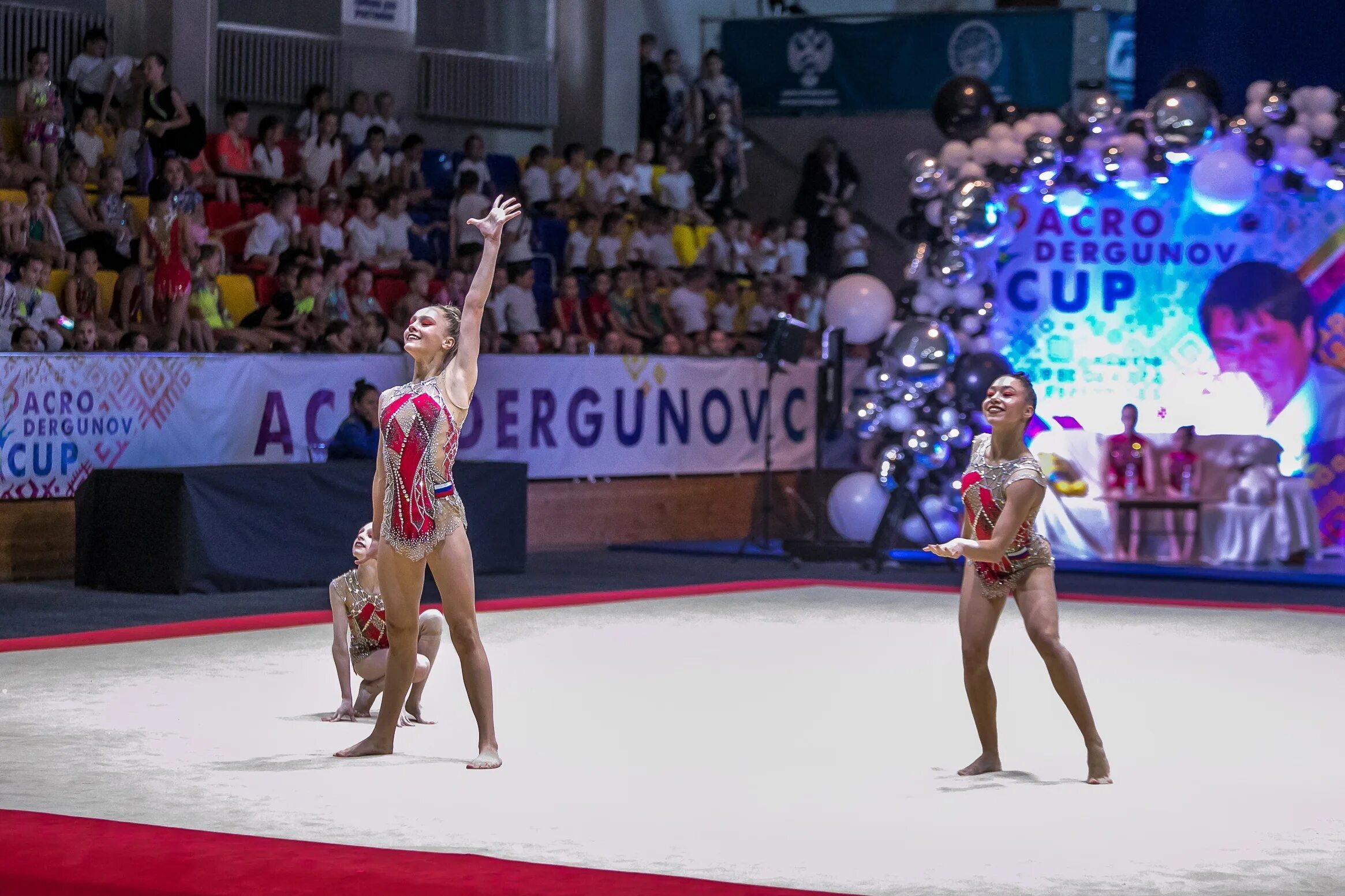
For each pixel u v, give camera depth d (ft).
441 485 26.08
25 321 52.03
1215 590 57.47
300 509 51.44
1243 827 22.93
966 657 26.37
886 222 81.10
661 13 85.61
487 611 47.75
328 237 64.54
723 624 45.44
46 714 30.09
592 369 66.23
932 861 20.71
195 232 59.62
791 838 21.88
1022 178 63.26
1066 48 77.15
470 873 19.39
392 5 77.77
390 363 59.52
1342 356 66.90
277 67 73.20
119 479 49.67
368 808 23.09
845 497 65.36
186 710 30.71
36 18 65.51
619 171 76.69
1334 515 67.31
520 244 69.97
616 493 67.77
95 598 47.88
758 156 83.92
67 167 58.08
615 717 30.89
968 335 65.26
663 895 18.58
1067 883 19.76
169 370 53.26
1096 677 36.94
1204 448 66.33
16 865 19.51
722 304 74.49
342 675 30.01
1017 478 25.67
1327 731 30.58
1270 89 63.98
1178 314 67.26
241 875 19.19
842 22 81.66
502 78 81.56
